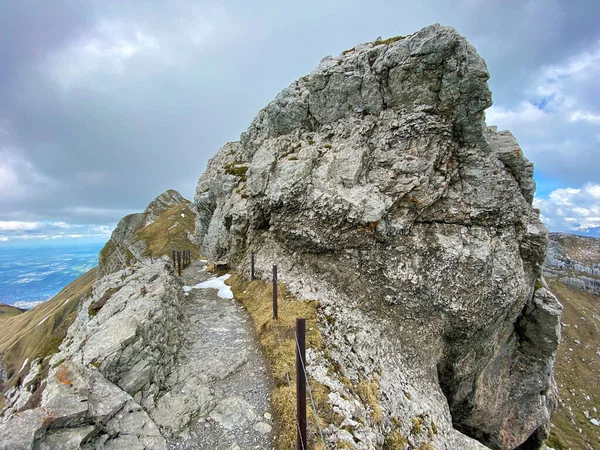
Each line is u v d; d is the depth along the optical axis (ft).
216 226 108.47
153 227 301.84
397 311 62.18
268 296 61.52
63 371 27.91
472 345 65.36
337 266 66.08
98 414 26.07
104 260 312.91
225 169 108.37
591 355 312.71
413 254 62.08
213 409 33.73
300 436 25.94
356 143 67.26
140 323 36.83
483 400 73.67
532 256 68.64
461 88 57.98
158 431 28.89
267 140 83.20
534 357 78.64
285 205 69.21
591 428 211.61
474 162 64.23
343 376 42.19
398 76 63.00
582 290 477.77
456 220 64.28
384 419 39.78
